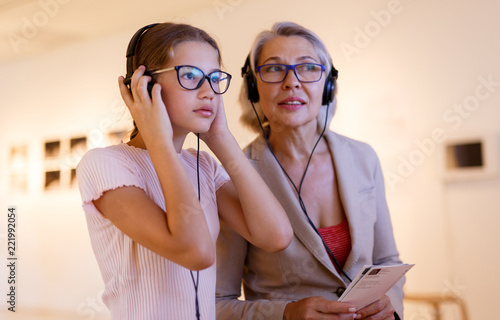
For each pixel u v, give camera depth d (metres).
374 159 1.56
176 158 0.91
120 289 0.94
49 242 5.02
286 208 1.40
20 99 5.35
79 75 5.01
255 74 1.48
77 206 4.91
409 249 3.37
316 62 1.43
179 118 0.96
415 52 3.42
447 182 3.30
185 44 0.98
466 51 3.27
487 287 3.15
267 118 1.51
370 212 1.48
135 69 1.01
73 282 4.85
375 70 3.54
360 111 3.57
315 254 1.36
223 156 1.10
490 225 3.16
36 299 5.00
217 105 1.01
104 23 4.54
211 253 0.88
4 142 5.40
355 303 1.22
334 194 1.46
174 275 0.93
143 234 0.87
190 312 0.95
